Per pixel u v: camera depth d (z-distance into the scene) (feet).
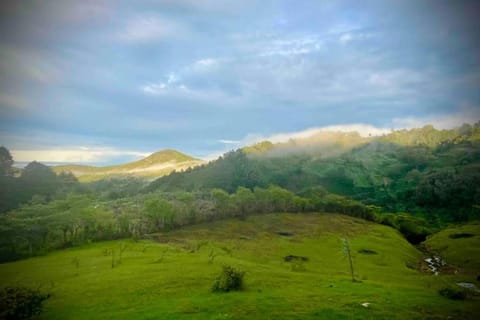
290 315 181.47
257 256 433.89
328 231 623.77
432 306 204.95
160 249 439.63
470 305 209.26
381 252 485.15
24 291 210.38
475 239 555.28
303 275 299.17
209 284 256.11
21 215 573.33
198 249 449.89
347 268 391.65
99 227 556.92
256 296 218.59
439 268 431.84
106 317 192.85
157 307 203.51
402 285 277.64
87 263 364.58
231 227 627.05
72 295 245.24
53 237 506.48
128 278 280.92
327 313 184.75
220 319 176.14
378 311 190.39
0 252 442.91
